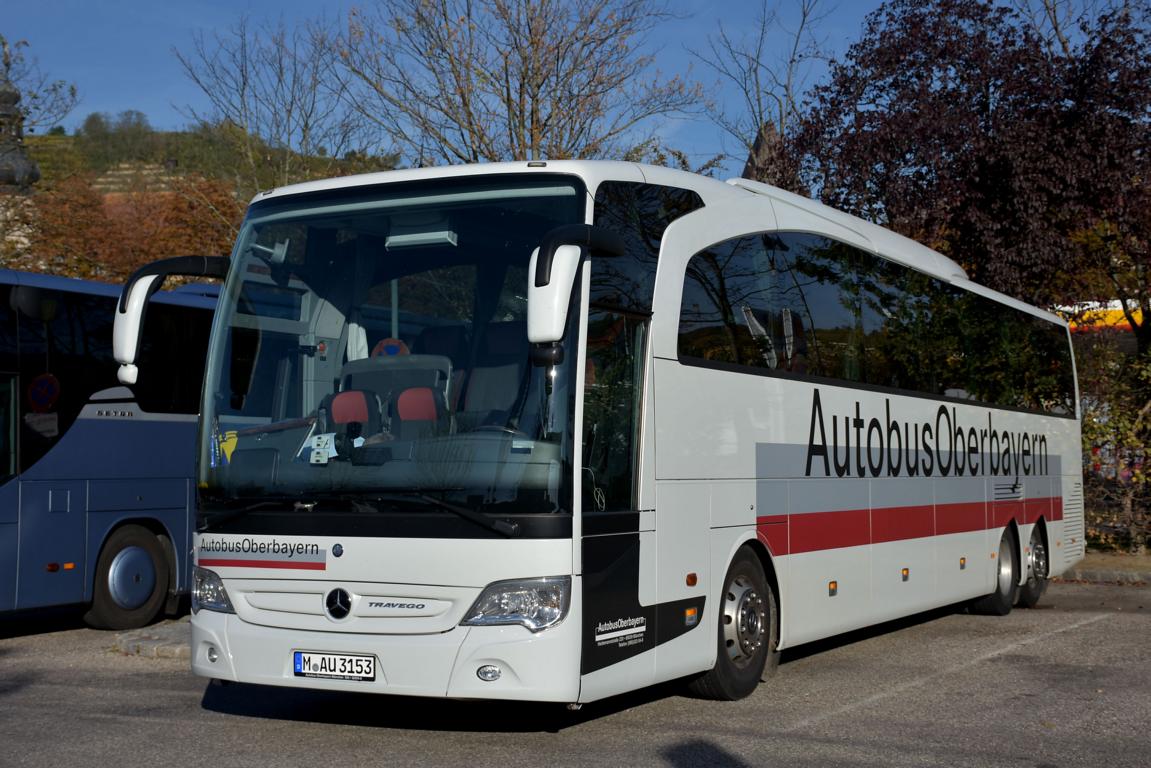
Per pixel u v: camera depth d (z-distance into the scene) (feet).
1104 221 67.10
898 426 39.04
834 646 40.11
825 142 70.74
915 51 69.51
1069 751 24.71
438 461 23.24
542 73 71.67
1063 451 57.00
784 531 31.37
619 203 25.64
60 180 101.86
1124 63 64.18
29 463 40.98
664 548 25.79
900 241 42.68
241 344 26.27
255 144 83.61
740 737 25.58
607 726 26.71
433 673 22.56
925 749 24.70
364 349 25.02
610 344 24.56
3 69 81.87
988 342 48.65
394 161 80.07
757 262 31.22
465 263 24.80
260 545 24.35
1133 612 49.73
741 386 29.53
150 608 45.06
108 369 43.93
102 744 24.89
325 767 22.79
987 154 66.08
